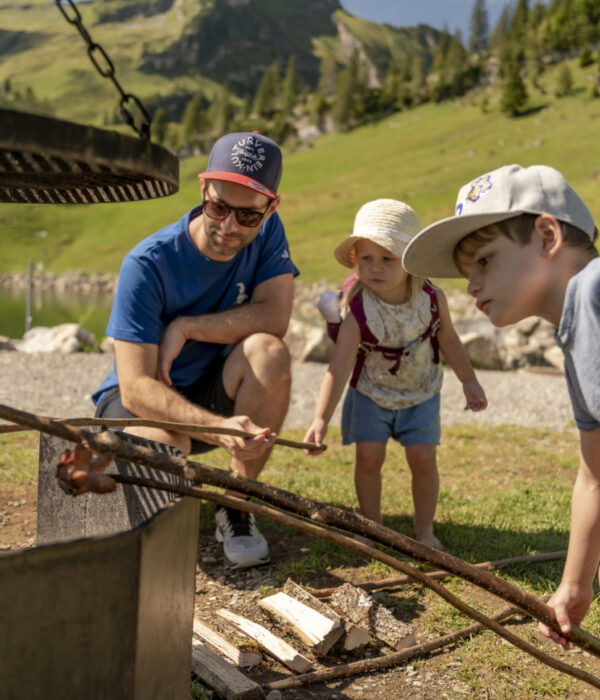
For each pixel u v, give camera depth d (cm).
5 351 1034
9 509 320
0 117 105
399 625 217
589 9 12356
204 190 262
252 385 276
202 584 261
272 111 15512
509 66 10675
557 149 8288
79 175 150
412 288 298
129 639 121
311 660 212
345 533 312
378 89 13738
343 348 291
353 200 8562
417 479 305
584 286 148
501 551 295
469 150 9362
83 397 695
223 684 185
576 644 158
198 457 433
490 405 758
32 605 109
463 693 196
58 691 113
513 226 157
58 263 7681
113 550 117
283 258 296
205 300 286
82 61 19925
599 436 161
